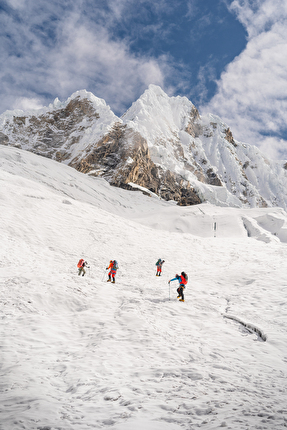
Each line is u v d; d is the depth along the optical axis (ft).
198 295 38.04
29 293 30.17
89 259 63.72
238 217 177.88
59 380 15.28
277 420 10.40
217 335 23.45
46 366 17.10
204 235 156.46
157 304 32.55
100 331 23.58
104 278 50.03
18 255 53.11
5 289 30.63
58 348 20.08
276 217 158.30
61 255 62.13
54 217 86.02
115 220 107.24
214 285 43.78
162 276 54.70
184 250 81.46
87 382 14.78
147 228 110.63
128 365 17.19
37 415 10.98
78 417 10.98
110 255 68.90
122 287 41.75
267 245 90.38
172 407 11.89
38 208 87.81
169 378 15.35
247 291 37.91
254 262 61.31
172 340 21.93
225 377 15.56
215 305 33.27
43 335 22.08
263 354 19.45
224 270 54.85
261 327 24.70
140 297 35.19
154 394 13.33
